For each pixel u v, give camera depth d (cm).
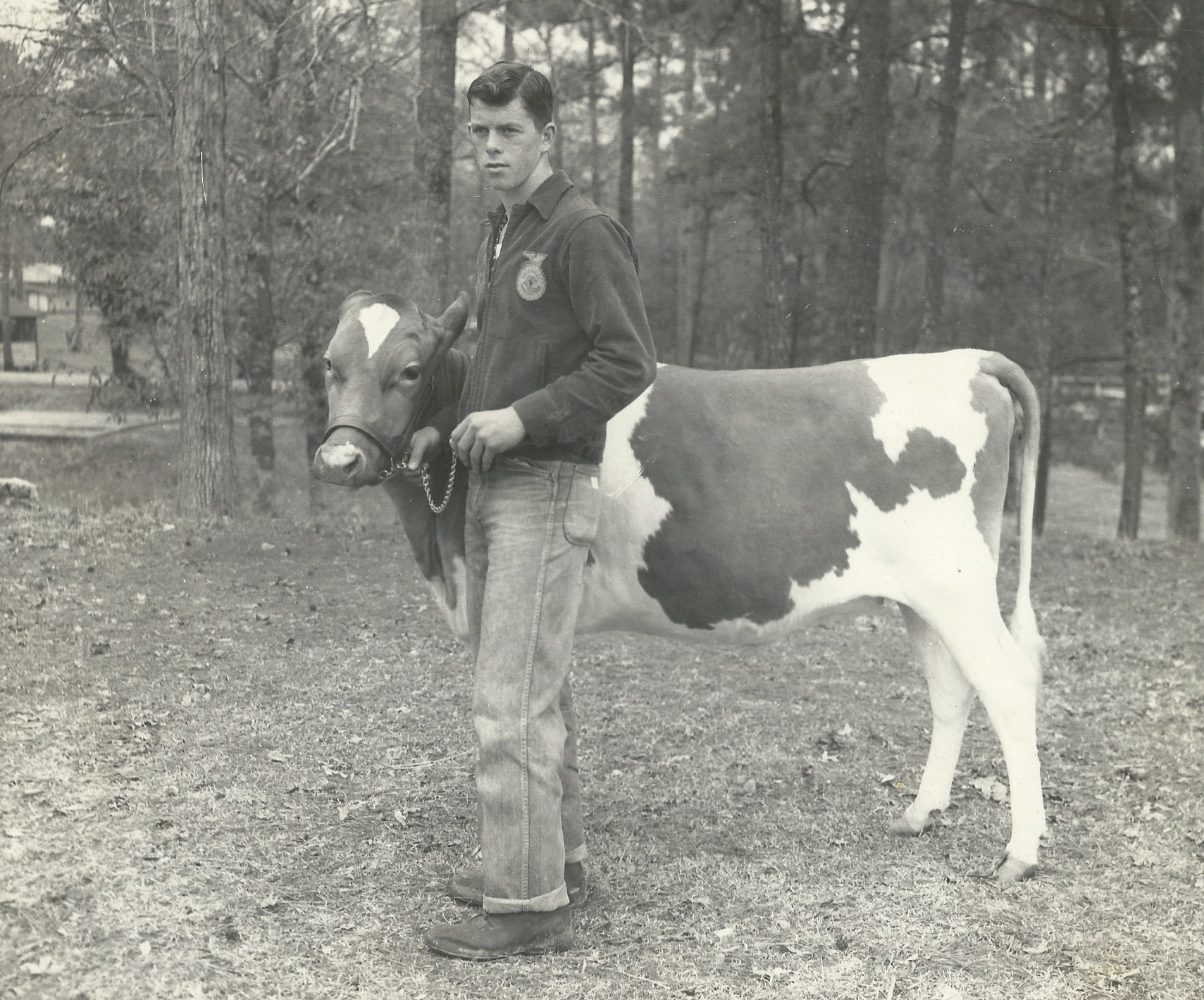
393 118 1277
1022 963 297
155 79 1030
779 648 632
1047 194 1716
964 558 345
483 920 298
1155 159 1691
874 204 1223
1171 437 1413
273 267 1287
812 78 1555
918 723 508
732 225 2314
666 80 2341
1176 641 670
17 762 405
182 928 298
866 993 280
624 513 337
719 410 345
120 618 605
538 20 1573
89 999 263
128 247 1249
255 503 1281
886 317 1988
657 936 308
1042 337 1773
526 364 281
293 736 449
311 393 1344
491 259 303
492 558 288
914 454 346
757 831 383
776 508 339
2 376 1541
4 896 308
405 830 368
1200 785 431
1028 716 346
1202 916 323
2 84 1035
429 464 318
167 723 455
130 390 1345
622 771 437
